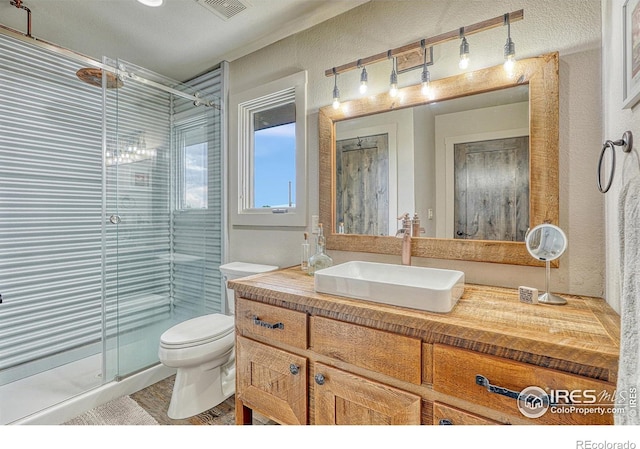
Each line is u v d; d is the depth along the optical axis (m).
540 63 1.25
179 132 2.32
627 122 0.87
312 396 1.21
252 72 2.25
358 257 1.75
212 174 2.47
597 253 1.17
